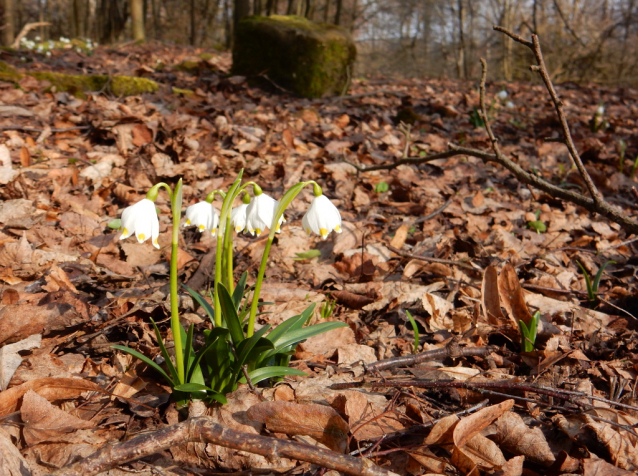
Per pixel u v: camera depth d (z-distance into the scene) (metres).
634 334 0.56
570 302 0.62
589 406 0.43
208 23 6.66
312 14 4.40
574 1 4.22
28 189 0.80
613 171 1.19
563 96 2.63
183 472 0.38
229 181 0.93
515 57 4.27
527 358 0.50
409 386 0.45
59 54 2.50
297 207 0.86
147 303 0.54
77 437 0.39
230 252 0.44
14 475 0.35
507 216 0.89
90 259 0.64
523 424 0.41
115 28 5.32
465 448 0.39
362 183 0.98
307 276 0.66
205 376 0.46
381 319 0.59
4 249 0.60
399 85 2.82
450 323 0.57
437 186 1.03
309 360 0.50
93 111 1.15
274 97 1.77
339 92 1.93
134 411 0.42
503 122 1.74
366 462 0.35
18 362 0.44
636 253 0.78
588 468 0.38
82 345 0.49
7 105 1.14
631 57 4.04
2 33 3.30
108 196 0.84
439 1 5.66
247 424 0.41
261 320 0.56
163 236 0.69
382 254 0.71
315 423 0.39
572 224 0.87
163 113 1.30
